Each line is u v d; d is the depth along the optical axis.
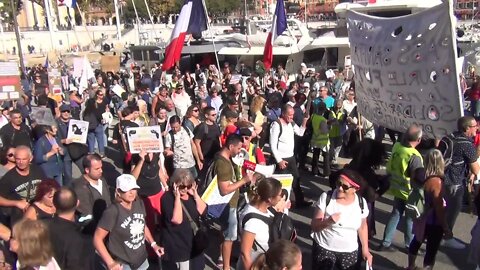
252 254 4.23
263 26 32.38
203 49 28.41
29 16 73.56
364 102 9.24
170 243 5.18
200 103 12.06
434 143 7.70
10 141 8.23
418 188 5.76
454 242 6.95
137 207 4.91
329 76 18.88
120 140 8.54
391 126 8.46
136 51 32.94
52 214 4.90
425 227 5.71
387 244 6.76
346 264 4.71
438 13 6.75
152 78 21.62
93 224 5.39
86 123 8.81
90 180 5.54
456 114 6.91
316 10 92.88
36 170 5.90
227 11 78.75
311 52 27.45
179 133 8.17
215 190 5.71
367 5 21.89
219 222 5.79
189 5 13.86
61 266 4.21
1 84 12.54
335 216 4.55
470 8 52.16
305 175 10.38
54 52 50.75
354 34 9.08
